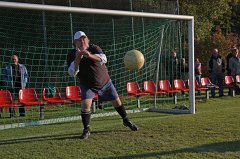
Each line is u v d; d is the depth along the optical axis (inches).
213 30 1456.7
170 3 858.1
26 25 826.8
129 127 375.6
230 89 807.1
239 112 493.7
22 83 573.0
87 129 351.6
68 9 444.5
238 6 1621.6
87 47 350.3
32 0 785.6
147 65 742.5
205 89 733.9
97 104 598.2
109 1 849.5
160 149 298.5
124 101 684.1
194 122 413.4
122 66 735.1
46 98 558.6
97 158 279.6
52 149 311.1
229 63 816.3
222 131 359.3
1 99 512.1
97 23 845.2
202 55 1179.3
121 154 288.2
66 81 689.0
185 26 820.6
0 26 818.2
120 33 815.1
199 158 270.8
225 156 274.2
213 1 1232.8
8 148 320.5
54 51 821.2
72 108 621.0
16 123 482.6
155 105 643.5
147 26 746.2
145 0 868.6
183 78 752.3
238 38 1337.4
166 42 737.0
